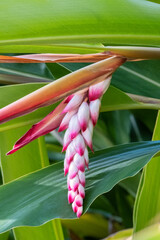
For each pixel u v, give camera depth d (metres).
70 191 0.65
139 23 0.59
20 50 0.65
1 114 0.61
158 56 0.66
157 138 0.88
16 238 0.86
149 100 0.77
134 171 0.67
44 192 0.73
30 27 0.57
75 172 0.64
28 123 0.78
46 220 0.67
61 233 0.86
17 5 0.56
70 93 0.63
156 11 0.58
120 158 0.74
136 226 0.80
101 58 0.69
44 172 0.77
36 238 0.86
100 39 0.60
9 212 0.70
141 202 0.81
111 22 0.58
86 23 0.58
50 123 0.67
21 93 0.77
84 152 0.64
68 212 0.67
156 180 0.82
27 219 0.67
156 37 0.60
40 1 0.56
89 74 0.63
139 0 0.58
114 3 0.58
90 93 0.64
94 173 0.72
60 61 0.69
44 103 0.62
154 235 0.44
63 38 0.59
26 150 0.89
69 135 0.63
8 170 0.88
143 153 0.73
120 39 0.60
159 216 0.47
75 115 0.64
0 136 0.88
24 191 0.74
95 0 0.58
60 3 0.57
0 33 0.57
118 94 0.74
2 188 0.75
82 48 0.66
